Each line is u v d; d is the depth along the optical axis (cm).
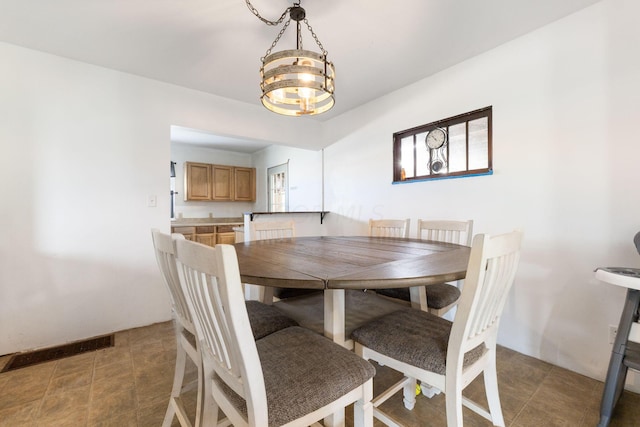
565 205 184
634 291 129
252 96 304
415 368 107
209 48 214
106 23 185
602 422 131
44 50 216
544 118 192
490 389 124
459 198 242
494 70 217
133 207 254
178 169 507
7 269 207
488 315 109
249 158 594
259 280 102
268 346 106
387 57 230
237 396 87
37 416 143
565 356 185
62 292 225
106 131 242
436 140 260
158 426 136
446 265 118
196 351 113
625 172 162
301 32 194
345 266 118
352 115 348
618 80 164
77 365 190
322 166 399
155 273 264
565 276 184
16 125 209
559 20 185
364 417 98
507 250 100
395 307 167
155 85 265
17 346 209
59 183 224
